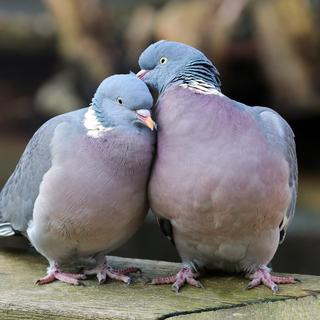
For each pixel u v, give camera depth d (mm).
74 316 6945
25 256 8680
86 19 19969
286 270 14617
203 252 7871
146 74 8117
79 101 21031
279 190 7395
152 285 7789
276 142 7488
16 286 7711
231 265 8055
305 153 21031
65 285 7773
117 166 7383
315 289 7586
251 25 19031
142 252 14320
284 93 19812
